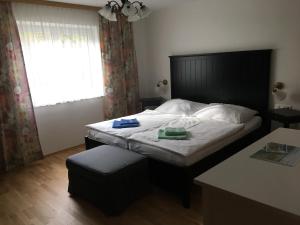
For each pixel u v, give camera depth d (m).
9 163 3.48
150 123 3.42
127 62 4.73
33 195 2.75
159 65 4.91
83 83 4.22
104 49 4.38
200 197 2.54
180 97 4.59
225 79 3.93
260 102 3.64
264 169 1.29
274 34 3.38
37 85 3.68
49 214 2.38
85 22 4.14
